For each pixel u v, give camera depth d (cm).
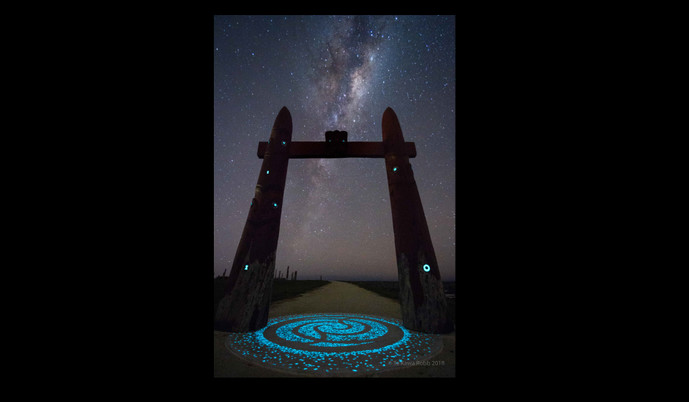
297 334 546
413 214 641
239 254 613
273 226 630
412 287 602
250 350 450
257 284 593
